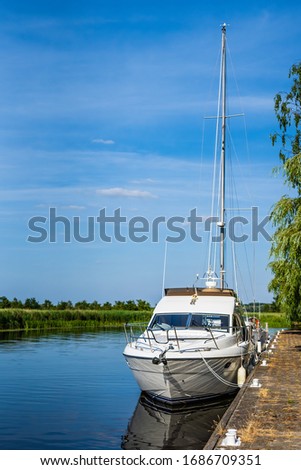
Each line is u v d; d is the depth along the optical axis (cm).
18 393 1734
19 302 6888
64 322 5484
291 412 1072
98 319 5831
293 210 2081
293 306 2161
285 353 2322
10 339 3900
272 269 2267
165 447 1148
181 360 1491
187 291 1973
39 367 2369
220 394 1644
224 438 867
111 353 2967
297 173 2044
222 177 2719
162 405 1571
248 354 1867
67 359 2678
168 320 1800
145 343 1669
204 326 1764
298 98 2605
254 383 1387
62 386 1870
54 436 1212
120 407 1536
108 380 2011
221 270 2652
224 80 2802
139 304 7725
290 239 1916
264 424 973
